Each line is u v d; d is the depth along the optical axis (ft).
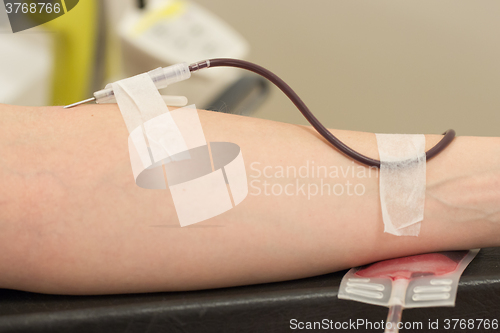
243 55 3.06
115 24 3.02
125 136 1.88
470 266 1.92
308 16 4.22
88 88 2.90
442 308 1.86
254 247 1.88
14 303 1.87
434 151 1.92
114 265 1.85
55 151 1.86
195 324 1.84
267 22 4.17
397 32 4.10
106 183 1.85
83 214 1.84
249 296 1.85
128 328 1.83
